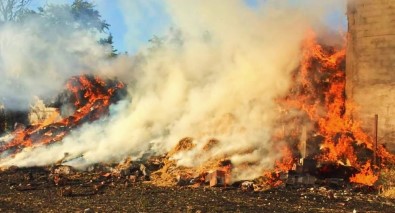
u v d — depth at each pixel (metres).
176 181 16.19
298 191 14.76
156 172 17.62
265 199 13.49
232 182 15.70
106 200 13.28
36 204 12.71
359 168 16.73
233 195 14.04
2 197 13.85
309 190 14.88
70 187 15.38
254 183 15.55
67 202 13.02
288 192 14.56
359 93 18.95
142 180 16.98
